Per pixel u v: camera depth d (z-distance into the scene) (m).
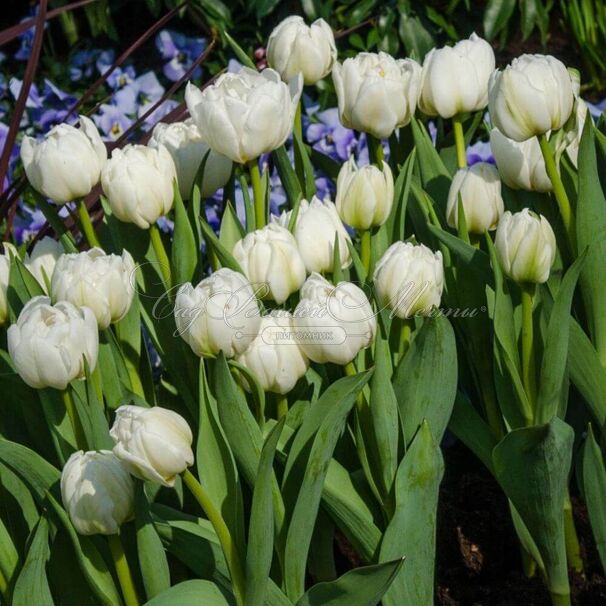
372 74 2.42
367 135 2.49
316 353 2.25
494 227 2.43
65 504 2.20
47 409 2.30
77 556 2.26
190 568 2.37
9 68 4.83
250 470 2.25
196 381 2.39
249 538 2.21
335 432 2.23
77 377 2.23
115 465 2.19
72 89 4.55
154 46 4.86
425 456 2.26
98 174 2.38
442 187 2.52
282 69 2.50
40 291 2.37
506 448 2.30
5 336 2.41
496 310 2.34
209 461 2.25
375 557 2.32
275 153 2.55
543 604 2.46
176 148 2.44
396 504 2.28
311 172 2.54
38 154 2.35
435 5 4.60
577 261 2.28
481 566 2.52
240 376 2.30
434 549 2.30
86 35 5.11
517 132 2.32
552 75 2.30
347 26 4.49
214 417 2.24
